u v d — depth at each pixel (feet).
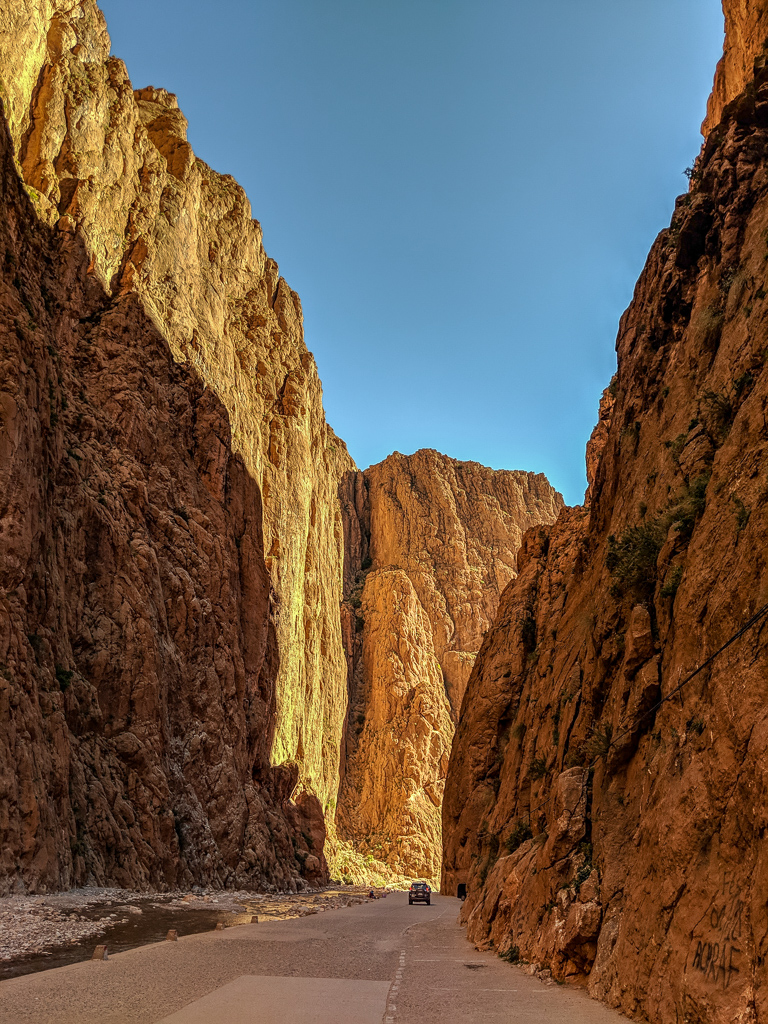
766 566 30.63
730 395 44.27
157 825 119.03
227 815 146.30
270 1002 35.70
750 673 29.43
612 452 72.54
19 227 122.52
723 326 50.42
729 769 29.19
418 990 39.75
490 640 184.03
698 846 30.22
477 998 37.42
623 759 43.39
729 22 81.41
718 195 57.00
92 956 50.19
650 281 71.56
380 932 74.08
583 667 63.93
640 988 31.91
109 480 136.87
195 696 148.15
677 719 36.68
